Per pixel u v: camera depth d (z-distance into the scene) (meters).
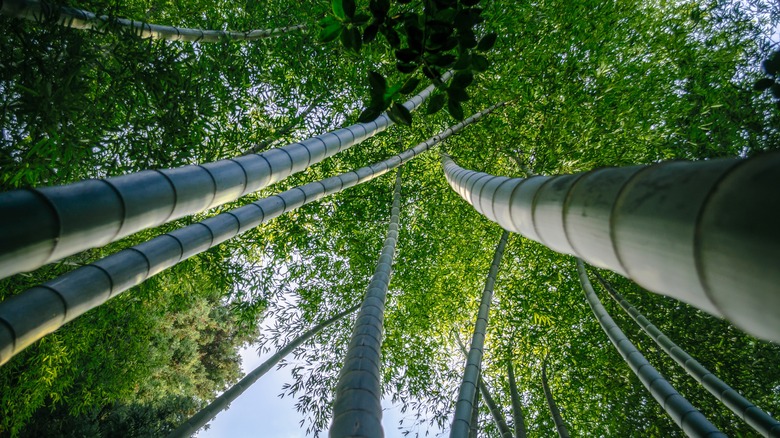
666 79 6.70
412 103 5.43
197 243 3.21
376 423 1.93
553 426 7.70
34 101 3.39
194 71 4.84
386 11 2.04
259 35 5.54
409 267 8.17
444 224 8.43
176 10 6.27
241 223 3.73
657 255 0.99
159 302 7.64
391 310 8.38
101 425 8.80
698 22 6.59
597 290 7.79
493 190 2.55
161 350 11.73
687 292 0.95
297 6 6.33
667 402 4.17
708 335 6.62
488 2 5.96
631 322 7.32
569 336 7.64
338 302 8.35
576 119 6.21
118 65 4.55
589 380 7.45
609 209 1.19
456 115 2.18
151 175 2.07
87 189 1.68
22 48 3.39
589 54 6.55
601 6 6.48
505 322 7.88
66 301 2.12
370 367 2.35
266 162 3.15
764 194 0.72
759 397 6.29
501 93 6.66
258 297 7.35
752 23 6.36
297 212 7.48
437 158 8.52
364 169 5.59
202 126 4.84
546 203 1.62
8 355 1.79
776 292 0.67
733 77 6.31
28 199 1.44
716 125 6.01
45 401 8.18
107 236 1.78
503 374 8.26
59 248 1.53
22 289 5.04
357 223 8.23
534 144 6.82
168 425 10.05
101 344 7.00
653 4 7.37
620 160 6.41
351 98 7.21
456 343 9.04
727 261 0.78
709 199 0.84
